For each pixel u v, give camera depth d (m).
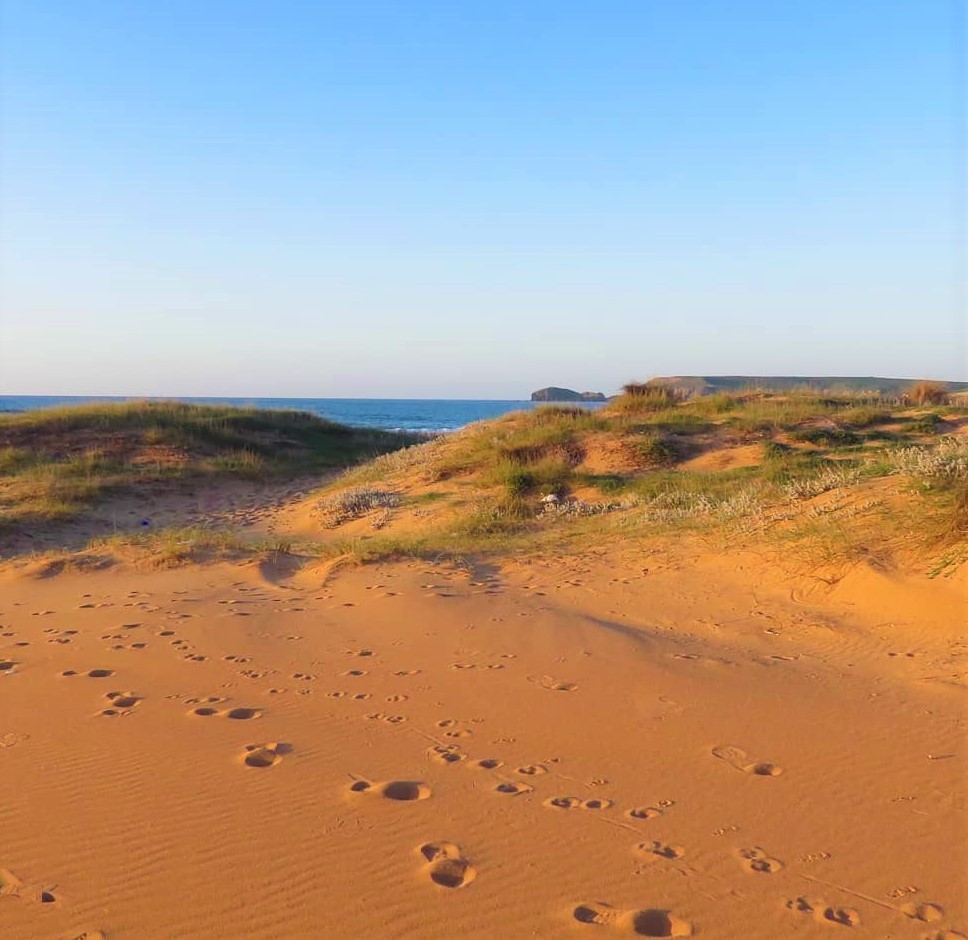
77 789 4.29
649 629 7.43
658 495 14.19
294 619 7.97
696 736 4.85
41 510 16.27
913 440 17.91
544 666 6.32
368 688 5.92
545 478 16.50
